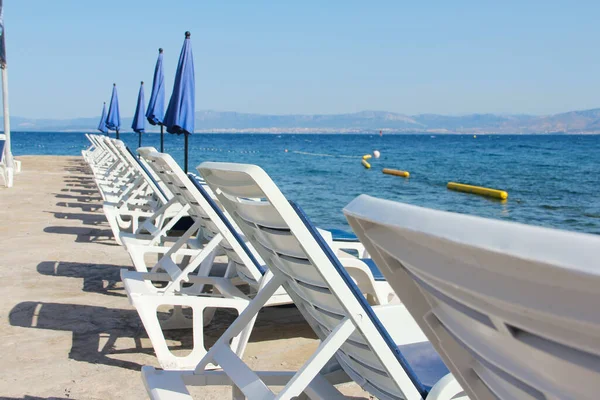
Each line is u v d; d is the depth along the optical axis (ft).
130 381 10.98
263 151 197.26
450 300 3.41
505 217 53.67
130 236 19.04
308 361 6.48
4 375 11.12
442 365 7.41
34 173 61.57
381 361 6.12
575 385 2.72
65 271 19.45
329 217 47.55
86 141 307.37
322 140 378.53
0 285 17.53
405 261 3.45
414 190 74.54
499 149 210.59
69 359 12.00
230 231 12.62
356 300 6.10
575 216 54.49
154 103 40.60
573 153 174.50
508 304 2.64
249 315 8.12
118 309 15.46
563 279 2.16
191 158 148.36
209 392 10.64
